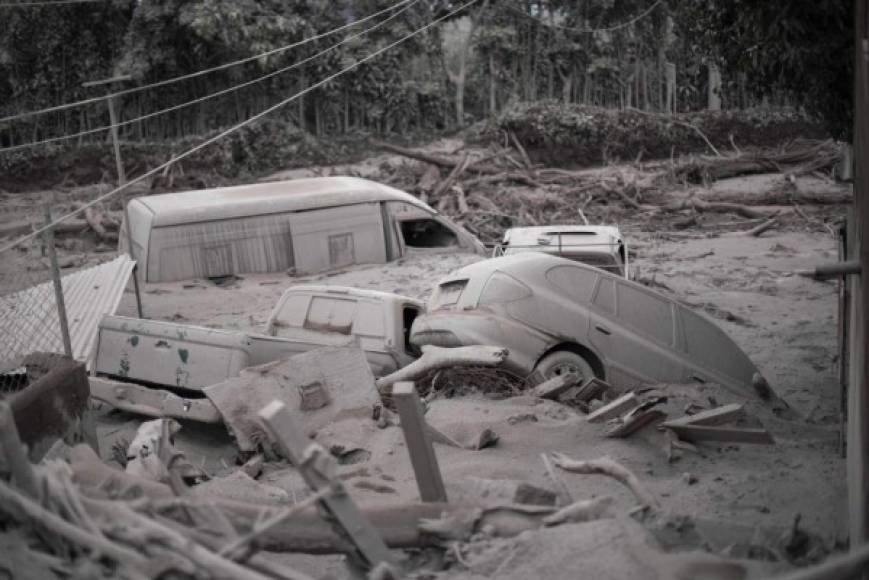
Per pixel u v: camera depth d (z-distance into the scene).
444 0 45.88
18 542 4.31
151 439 7.31
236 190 24.78
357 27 44.22
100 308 13.77
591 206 34.09
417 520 5.21
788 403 13.46
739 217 32.41
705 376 12.41
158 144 41.56
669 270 24.06
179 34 41.94
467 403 9.66
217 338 10.84
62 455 6.15
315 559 6.03
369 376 9.38
